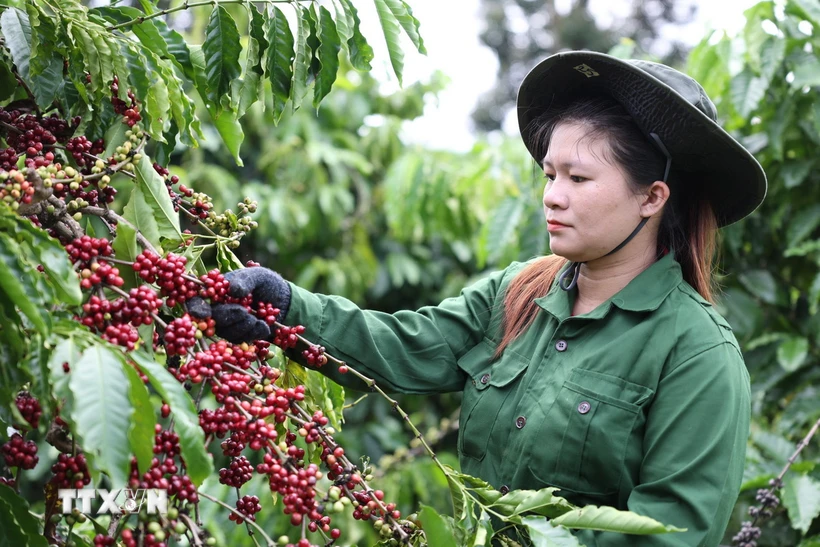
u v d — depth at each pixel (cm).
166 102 147
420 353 157
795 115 281
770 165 288
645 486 131
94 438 99
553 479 138
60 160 148
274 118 156
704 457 130
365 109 429
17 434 121
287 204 385
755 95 272
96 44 139
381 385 154
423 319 160
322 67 156
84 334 108
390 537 133
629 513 119
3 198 114
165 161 163
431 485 350
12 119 141
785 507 235
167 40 162
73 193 133
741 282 295
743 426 137
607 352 140
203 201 152
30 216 126
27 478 325
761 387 282
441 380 159
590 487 137
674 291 145
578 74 150
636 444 136
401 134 427
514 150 376
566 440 137
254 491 301
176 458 119
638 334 140
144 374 113
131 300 116
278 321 145
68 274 111
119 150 135
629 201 142
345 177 408
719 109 298
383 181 423
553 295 151
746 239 295
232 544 289
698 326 139
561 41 1012
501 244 318
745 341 289
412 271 412
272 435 120
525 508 128
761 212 292
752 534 213
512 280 162
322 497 125
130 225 125
